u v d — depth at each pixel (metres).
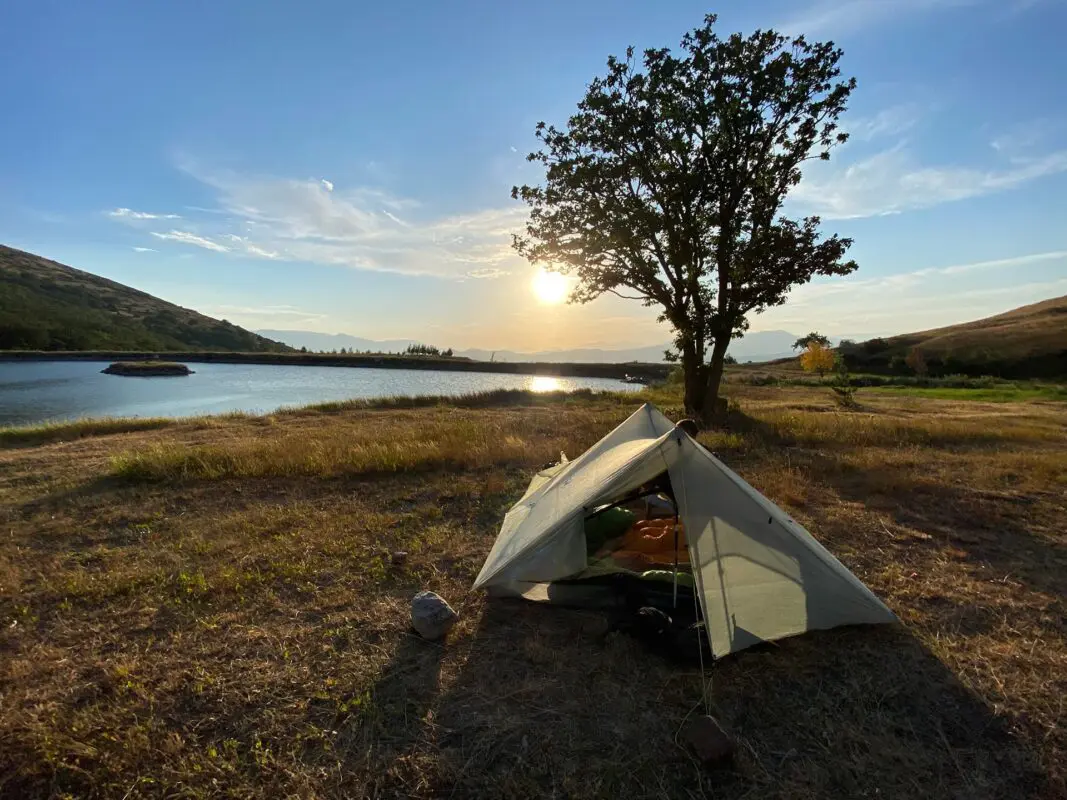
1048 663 3.78
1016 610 4.51
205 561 5.50
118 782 2.78
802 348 65.44
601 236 17.23
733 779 2.80
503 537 5.06
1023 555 5.64
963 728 3.17
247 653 3.90
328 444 10.80
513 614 4.43
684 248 16.83
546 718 3.22
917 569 5.30
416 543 5.86
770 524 4.13
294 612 4.48
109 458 10.34
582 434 12.42
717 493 4.21
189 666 3.74
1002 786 2.77
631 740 3.06
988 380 47.09
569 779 2.77
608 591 4.54
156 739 3.06
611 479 4.38
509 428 13.52
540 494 5.44
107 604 4.66
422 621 4.04
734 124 15.58
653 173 16.77
